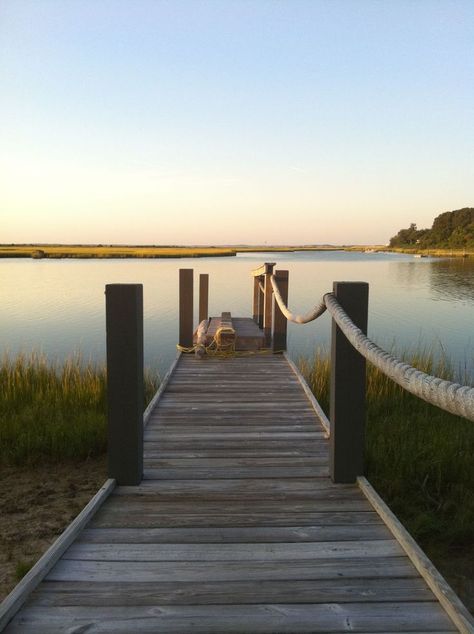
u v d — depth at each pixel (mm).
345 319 2816
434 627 1935
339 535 2607
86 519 2699
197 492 3113
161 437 4156
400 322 15836
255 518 2785
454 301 21859
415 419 5297
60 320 15500
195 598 2090
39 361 7332
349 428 3213
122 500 2996
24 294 22953
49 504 3662
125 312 3084
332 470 3273
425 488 3838
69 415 5367
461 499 3648
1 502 3689
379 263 67625
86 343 11812
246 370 6691
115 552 2436
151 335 12922
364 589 2158
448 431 4766
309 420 4633
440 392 1581
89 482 4055
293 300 21250
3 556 2959
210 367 6867
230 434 4238
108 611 2010
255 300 10641
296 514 2834
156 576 2238
